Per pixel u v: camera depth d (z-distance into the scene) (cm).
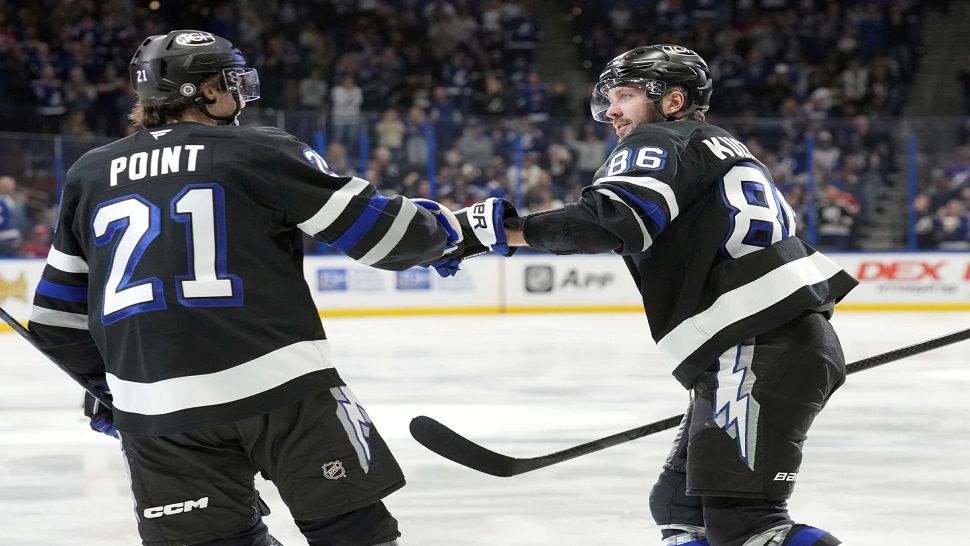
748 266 452
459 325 2194
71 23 2973
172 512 425
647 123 482
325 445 417
